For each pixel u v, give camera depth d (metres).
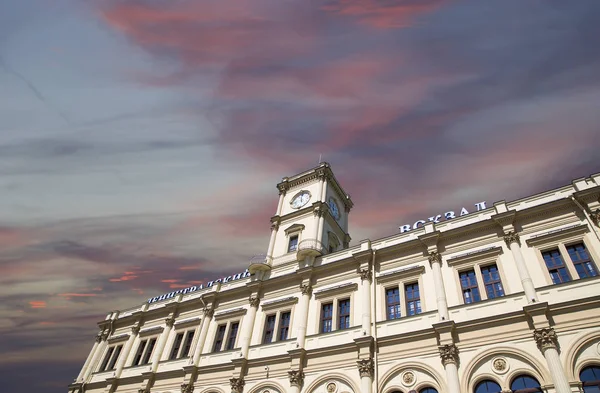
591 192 23.72
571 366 19.45
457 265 26.56
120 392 36.75
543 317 21.09
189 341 37.03
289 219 40.94
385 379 24.19
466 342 22.91
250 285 35.59
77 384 40.44
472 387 21.41
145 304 43.88
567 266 22.73
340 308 29.91
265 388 28.53
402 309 26.75
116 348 42.34
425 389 22.81
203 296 38.44
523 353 20.97
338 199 45.28
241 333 33.47
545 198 26.30
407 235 30.75
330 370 26.47
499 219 26.19
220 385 30.86
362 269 30.08
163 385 34.25
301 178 44.25
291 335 30.19
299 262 35.06
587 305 20.59
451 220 29.28
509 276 24.12
